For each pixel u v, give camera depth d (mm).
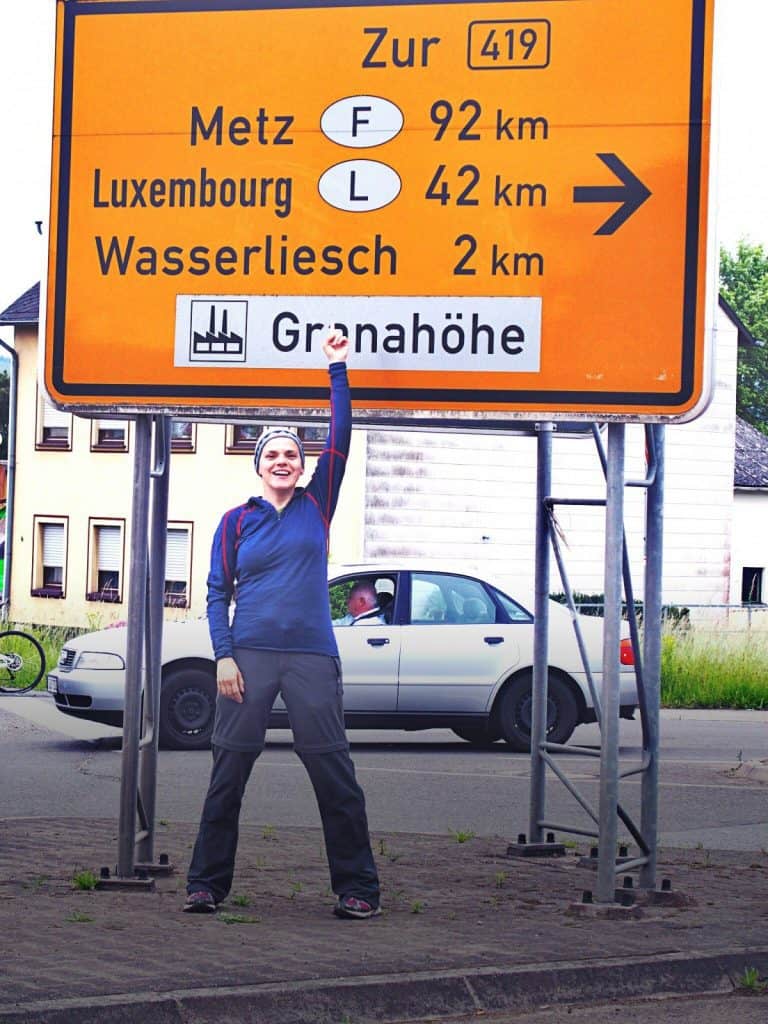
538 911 7723
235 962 6605
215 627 7441
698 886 8484
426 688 14484
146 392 8023
